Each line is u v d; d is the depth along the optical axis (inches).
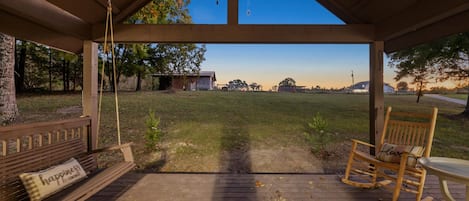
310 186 120.7
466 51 243.0
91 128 132.1
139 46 357.1
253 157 189.8
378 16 126.0
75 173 90.9
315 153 196.5
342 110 325.4
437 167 75.9
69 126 113.5
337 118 291.6
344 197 108.6
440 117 265.4
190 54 481.1
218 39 131.5
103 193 110.7
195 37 131.5
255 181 126.9
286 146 212.7
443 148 202.7
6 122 226.5
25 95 409.1
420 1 100.0
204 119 288.4
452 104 284.4
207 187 118.8
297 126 264.5
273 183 124.3
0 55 226.7
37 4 96.4
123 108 328.2
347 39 132.0
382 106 133.1
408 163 103.1
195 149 204.2
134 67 456.4
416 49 260.2
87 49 132.5
